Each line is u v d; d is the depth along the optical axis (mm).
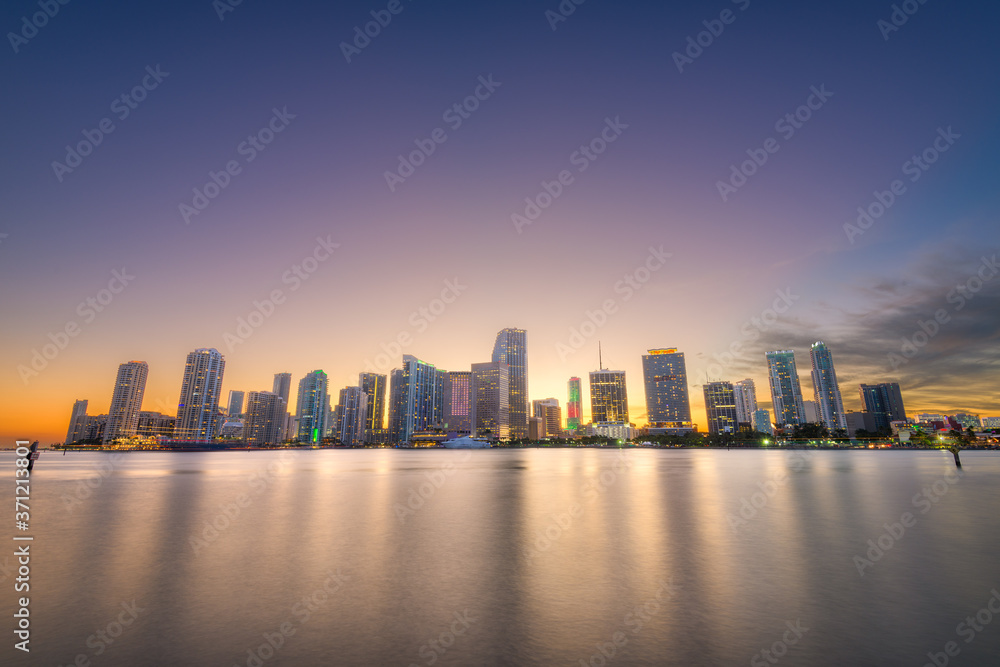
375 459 146375
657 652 8953
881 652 8906
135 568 15055
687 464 89562
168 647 9258
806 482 45500
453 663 8531
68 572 14617
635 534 20297
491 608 11414
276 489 42000
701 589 12719
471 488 42438
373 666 8414
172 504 31266
